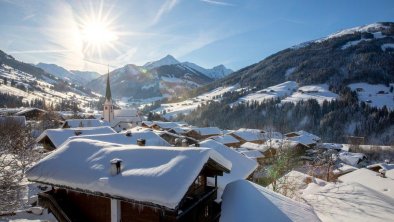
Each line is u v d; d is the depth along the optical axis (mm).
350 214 17047
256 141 72188
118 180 10578
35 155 27016
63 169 12094
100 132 30422
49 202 12984
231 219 10828
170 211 10164
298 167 52281
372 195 20359
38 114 89938
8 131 35438
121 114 95375
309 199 20453
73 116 91625
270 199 12617
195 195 12281
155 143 25641
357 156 61094
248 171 20594
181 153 11312
